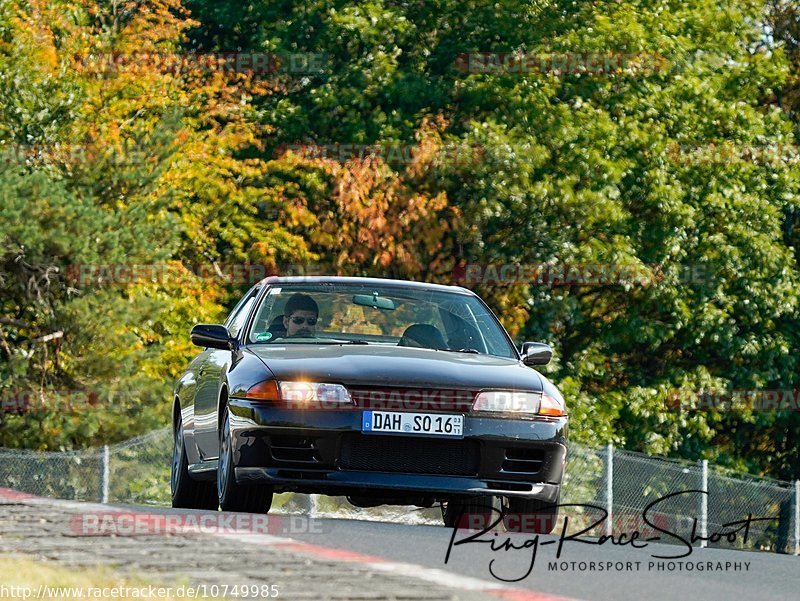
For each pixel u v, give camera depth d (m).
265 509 28.70
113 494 70.62
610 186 90.12
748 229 96.62
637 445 94.06
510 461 28.14
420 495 28.33
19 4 85.94
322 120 92.62
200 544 21.81
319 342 30.91
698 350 100.31
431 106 93.50
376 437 27.53
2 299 72.50
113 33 93.50
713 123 97.69
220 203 88.00
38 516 24.34
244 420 27.78
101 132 83.19
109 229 73.38
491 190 85.19
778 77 102.50
